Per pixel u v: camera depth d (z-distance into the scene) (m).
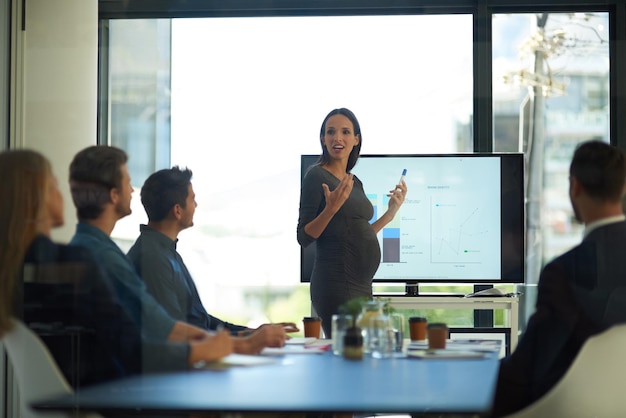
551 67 4.96
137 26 4.96
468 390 2.14
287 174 4.93
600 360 2.48
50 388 2.55
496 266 5.03
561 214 4.82
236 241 4.87
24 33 4.25
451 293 5.05
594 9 4.92
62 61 4.41
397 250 5.08
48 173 2.84
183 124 4.95
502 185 5.02
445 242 5.06
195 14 5.11
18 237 2.71
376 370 2.33
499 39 5.07
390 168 5.08
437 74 5.11
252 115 4.97
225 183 4.92
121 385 2.55
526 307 4.91
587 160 2.88
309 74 5.04
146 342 2.60
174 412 2.43
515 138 5.05
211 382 2.18
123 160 3.11
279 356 2.58
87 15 4.57
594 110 4.88
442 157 5.07
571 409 2.46
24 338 2.61
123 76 4.91
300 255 4.86
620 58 4.89
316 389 2.05
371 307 2.60
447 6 5.14
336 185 4.36
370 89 5.07
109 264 2.82
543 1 5.01
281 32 5.08
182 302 3.44
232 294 4.85
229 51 5.03
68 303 2.70
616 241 2.69
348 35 5.12
